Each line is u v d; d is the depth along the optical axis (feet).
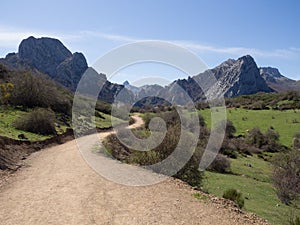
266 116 187.73
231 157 111.55
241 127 165.37
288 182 61.00
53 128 95.81
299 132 151.02
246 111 203.72
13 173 45.37
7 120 96.48
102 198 32.50
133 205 30.35
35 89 130.31
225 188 59.77
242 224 27.12
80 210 28.58
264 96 263.90
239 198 39.01
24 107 124.88
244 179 76.33
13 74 151.53
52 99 135.74
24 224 24.91
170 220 26.66
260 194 62.08
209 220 27.22
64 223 25.27
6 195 33.32
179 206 30.63
